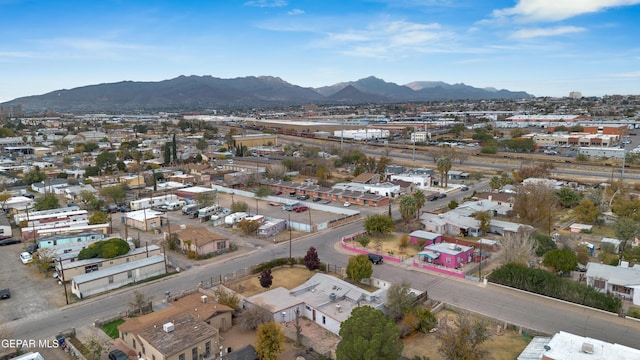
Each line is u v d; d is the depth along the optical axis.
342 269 62.94
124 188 118.56
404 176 129.50
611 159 162.88
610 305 49.38
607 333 45.16
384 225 78.19
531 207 83.69
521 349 42.72
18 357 39.38
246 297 54.84
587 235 78.00
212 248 71.81
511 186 115.25
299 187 119.62
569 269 58.44
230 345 43.91
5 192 117.19
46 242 73.69
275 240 78.69
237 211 96.31
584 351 36.78
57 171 148.88
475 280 59.06
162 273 63.44
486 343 43.84
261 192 112.94
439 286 57.59
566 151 189.00
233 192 120.19
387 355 36.22
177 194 116.44
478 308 50.91
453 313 50.56
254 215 90.81
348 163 160.38
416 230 81.19
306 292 53.91
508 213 91.50
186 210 98.12
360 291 52.16
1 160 171.75
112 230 85.88
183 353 39.06
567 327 46.41
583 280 58.34
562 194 97.31
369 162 146.50
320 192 114.31
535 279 54.50
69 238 75.00
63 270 59.53
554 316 48.78
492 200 99.50
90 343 41.59
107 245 64.56
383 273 62.44
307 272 64.12
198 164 157.12
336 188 116.06
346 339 38.06
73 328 47.34
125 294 56.69
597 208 86.12
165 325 41.34
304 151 175.50
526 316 48.84
